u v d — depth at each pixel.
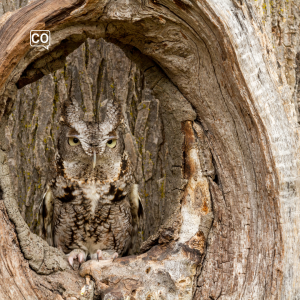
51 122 5.76
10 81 5.59
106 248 5.73
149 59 5.65
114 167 5.71
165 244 5.62
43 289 5.59
